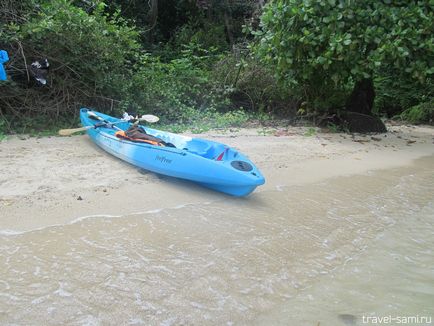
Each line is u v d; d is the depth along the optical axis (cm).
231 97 1379
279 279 410
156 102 1152
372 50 1016
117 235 464
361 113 1226
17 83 934
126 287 373
